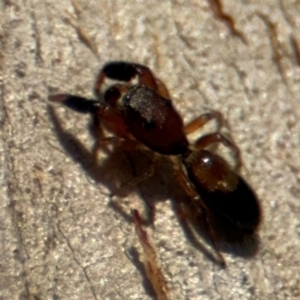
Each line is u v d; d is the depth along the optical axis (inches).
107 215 2.0
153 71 2.1
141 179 2.0
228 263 2.0
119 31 2.2
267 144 2.1
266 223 2.0
